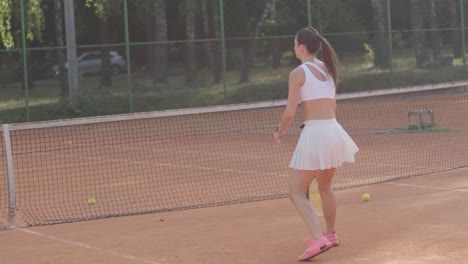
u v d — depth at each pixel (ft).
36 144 56.80
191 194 32.42
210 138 56.29
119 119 28.99
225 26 92.48
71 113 75.46
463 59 91.66
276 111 77.51
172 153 48.29
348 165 38.78
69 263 20.15
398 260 18.80
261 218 25.67
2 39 78.43
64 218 27.86
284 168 39.27
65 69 77.97
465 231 21.81
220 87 84.33
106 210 29.48
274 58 86.79
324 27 91.50
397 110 71.00
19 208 30.89
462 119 60.23
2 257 21.24
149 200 31.42
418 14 91.71
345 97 31.78
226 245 21.50
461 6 91.09
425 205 26.45
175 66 85.25
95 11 90.07
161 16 90.53
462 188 29.89
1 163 47.14
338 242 20.67
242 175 37.42
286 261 19.34
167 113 29.07
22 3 72.38
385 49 88.58
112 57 83.35
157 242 22.36
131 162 44.78
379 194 29.63
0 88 74.49
